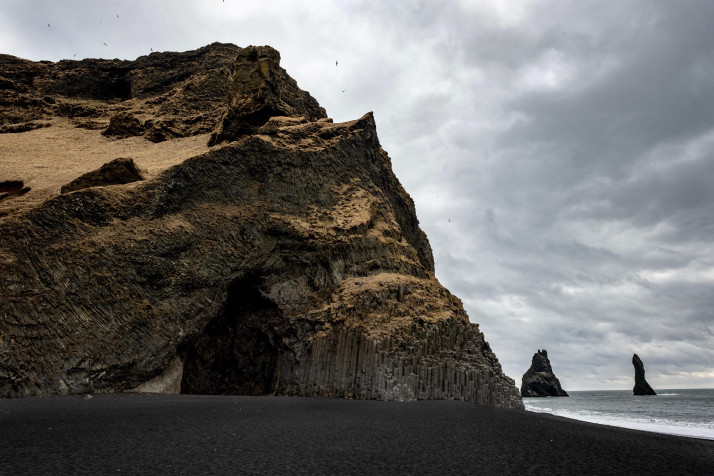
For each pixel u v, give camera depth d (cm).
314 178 4022
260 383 3156
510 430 1769
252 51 5044
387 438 1466
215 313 3030
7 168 3900
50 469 992
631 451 1527
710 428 3609
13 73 7162
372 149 4812
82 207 2731
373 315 3103
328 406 2192
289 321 3183
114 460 1080
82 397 2162
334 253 3544
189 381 2984
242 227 3347
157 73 7162
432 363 2977
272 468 1068
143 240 2822
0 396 2088
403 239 4384
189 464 1070
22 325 2255
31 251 2447
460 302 3866
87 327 2444
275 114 4800
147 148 5028
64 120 6247
